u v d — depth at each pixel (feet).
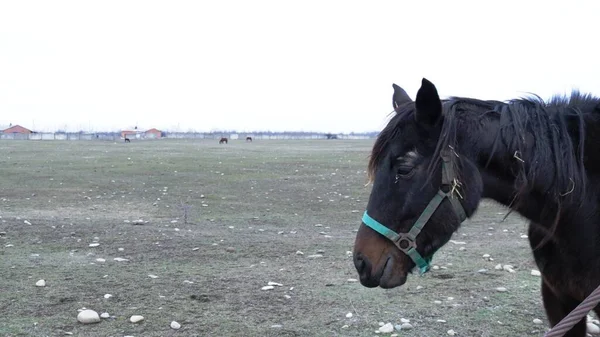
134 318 18.45
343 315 19.33
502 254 29.07
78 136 334.65
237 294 21.62
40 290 21.66
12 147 151.02
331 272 25.05
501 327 18.31
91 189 57.57
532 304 20.59
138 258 27.53
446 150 9.70
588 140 10.43
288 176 72.02
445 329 18.08
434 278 24.14
